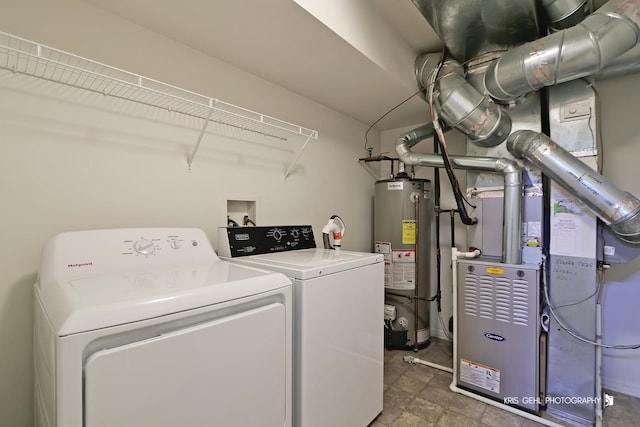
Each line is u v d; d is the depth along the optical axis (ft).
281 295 3.54
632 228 4.94
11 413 3.44
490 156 6.75
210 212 5.40
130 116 4.41
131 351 2.26
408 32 6.30
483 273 6.25
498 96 5.70
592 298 5.57
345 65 5.66
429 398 6.18
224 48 5.11
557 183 5.72
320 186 7.86
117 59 4.24
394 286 8.40
